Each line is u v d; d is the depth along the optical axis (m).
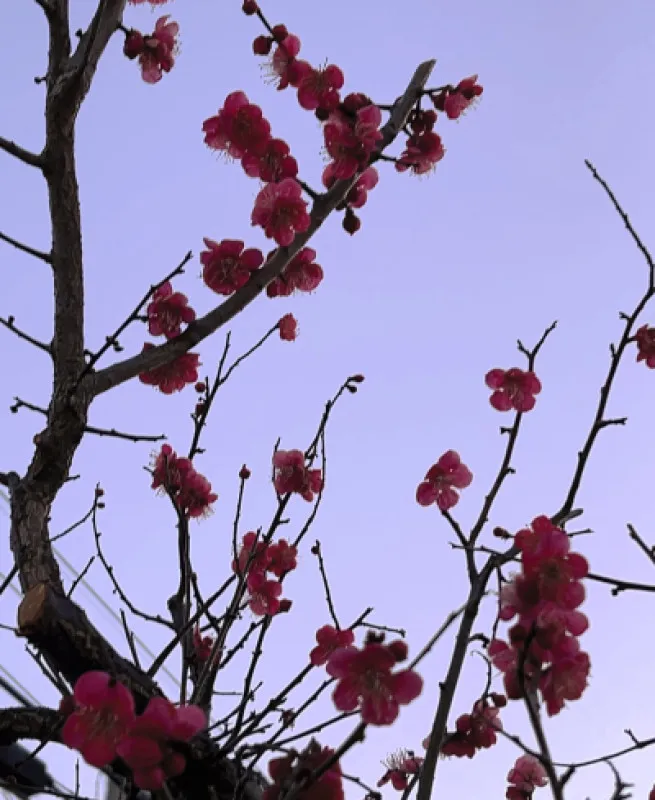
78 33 3.38
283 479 3.95
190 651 3.63
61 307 3.13
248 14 3.70
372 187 3.88
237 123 3.62
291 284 3.88
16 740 2.80
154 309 3.62
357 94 3.73
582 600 2.29
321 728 2.94
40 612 2.57
